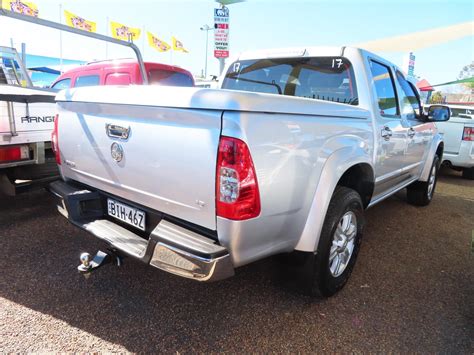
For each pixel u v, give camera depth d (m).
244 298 2.52
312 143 2.08
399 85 3.68
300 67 3.28
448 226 4.30
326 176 2.18
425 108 5.07
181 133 1.80
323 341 2.12
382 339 2.16
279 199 1.89
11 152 3.32
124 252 2.01
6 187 3.48
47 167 3.71
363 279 2.89
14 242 3.21
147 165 1.99
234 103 1.63
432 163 4.84
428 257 3.37
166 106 1.81
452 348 2.10
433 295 2.68
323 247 2.28
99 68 7.11
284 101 1.89
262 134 1.74
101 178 2.36
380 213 4.72
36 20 2.76
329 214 2.30
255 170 1.71
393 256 3.36
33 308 2.30
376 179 3.13
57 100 2.62
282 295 2.58
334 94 3.09
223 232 1.74
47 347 1.97
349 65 3.01
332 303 2.52
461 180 7.52
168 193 1.93
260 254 1.94
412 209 4.98
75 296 2.45
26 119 3.38
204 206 1.78
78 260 2.93
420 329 2.27
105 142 2.23
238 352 2.00
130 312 2.31
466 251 3.55
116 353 1.95
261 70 3.54
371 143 2.83
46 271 2.75
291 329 2.21
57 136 2.70
